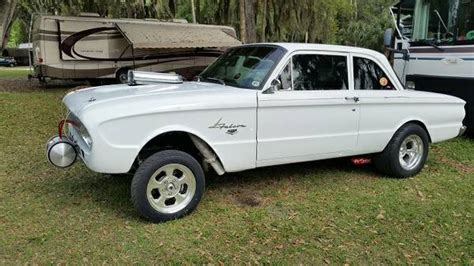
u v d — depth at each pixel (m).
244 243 3.75
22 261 3.36
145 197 3.96
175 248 3.62
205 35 16.48
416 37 8.45
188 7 23.55
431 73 8.15
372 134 5.32
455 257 3.64
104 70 15.77
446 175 5.89
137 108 3.84
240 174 5.61
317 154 4.96
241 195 4.88
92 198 4.63
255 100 4.39
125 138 3.82
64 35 14.83
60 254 3.47
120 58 15.98
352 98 5.06
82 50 15.21
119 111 3.78
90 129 3.73
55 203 4.47
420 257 3.62
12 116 9.07
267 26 19.27
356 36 32.72
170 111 3.96
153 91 4.27
